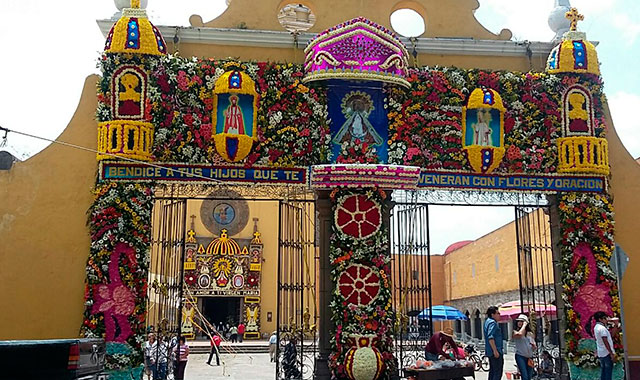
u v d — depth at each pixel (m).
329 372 12.09
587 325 12.67
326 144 12.65
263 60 13.27
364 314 11.82
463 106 13.12
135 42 12.13
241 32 13.14
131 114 12.09
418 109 12.98
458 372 10.77
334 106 12.84
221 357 24.36
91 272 11.66
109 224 11.82
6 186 12.32
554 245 13.35
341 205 12.16
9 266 12.05
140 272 11.82
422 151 12.91
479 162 12.89
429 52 13.74
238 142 12.20
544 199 13.35
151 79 12.25
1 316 11.87
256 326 31.59
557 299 13.22
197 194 13.38
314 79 12.41
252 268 32.31
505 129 13.22
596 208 13.09
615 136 13.95
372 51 12.47
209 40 13.18
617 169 13.76
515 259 29.38
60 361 6.81
